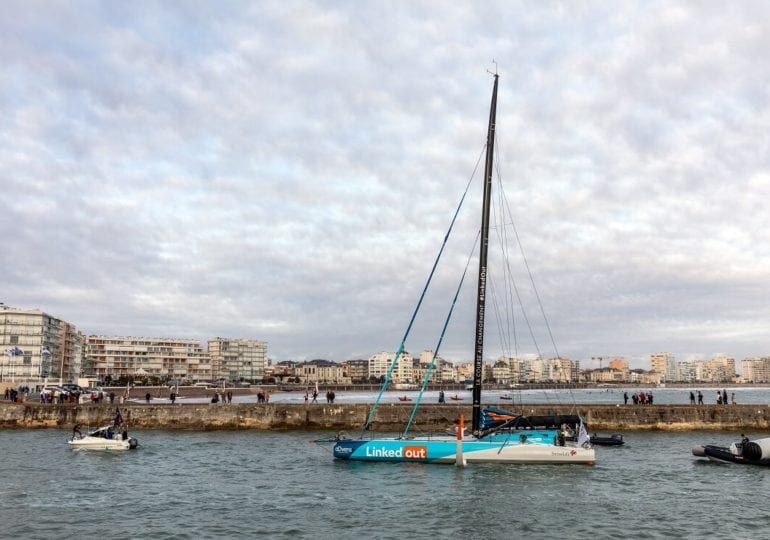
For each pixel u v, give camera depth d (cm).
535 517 2695
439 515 2727
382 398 15050
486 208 4200
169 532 2488
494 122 4281
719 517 2705
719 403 6412
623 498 3039
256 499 3044
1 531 2491
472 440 3875
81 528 2541
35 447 4797
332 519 2675
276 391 19750
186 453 4500
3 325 15312
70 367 18962
